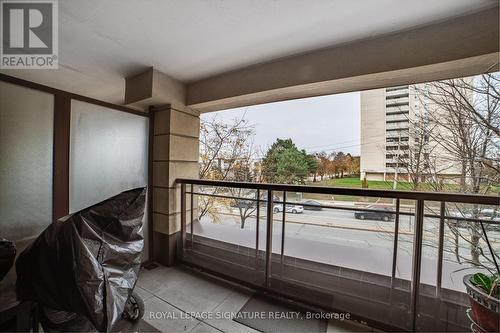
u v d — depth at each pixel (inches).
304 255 81.7
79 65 90.0
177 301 75.9
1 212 66.4
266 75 87.9
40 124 73.7
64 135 79.4
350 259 75.3
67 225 42.2
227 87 97.0
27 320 44.9
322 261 78.5
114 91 121.9
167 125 104.4
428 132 119.2
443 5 55.5
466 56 58.3
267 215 81.4
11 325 46.5
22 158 70.1
